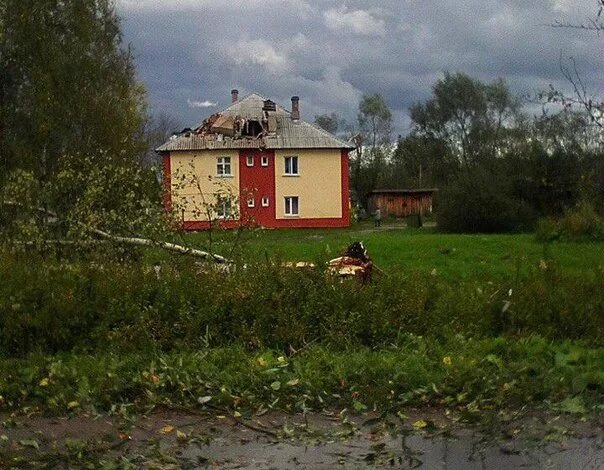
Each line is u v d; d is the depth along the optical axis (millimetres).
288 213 61594
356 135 81562
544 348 9359
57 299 9867
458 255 27500
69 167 13938
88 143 39625
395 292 10281
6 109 39844
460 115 82938
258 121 61812
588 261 23297
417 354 9039
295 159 61438
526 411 7605
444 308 10289
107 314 9945
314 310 10031
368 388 8023
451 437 6949
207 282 10414
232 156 60750
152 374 8430
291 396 8008
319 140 61625
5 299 9875
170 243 13109
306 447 6746
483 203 45500
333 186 61594
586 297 10430
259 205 61094
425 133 85500
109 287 10164
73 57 41094
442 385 8055
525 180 45781
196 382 8328
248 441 6922
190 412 7773
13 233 13289
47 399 8070
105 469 6289
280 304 10031
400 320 9992
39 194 13562
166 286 10273
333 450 6660
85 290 10156
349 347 9641
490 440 6855
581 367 8547
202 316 9969
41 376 8625
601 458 6410
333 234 49500
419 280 10703
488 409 7652
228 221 13375
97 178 13688
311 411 7746
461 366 8445
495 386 8094
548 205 45469
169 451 6668
